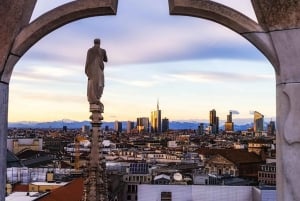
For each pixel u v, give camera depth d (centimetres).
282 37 480
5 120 504
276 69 494
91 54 1063
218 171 10981
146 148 16550
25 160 9294
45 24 495
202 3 493
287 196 474
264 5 481
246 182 7869
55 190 4259
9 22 492
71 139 19425
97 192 1202
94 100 1158
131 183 7162
